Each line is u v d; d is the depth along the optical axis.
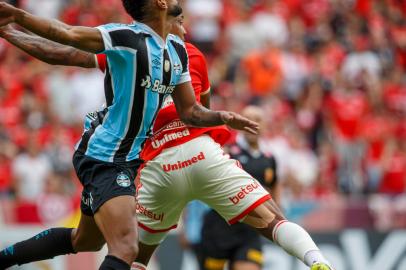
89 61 19.30
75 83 50.59
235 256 29.67
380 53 59.41
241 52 58.06
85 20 57.28
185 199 20.45
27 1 58.97
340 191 46.44
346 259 37.53
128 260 17.30
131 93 17.91
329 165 47.72
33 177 43.53
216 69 53.62
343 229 37.88
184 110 19.25
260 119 29.62
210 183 19.97
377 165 48.47
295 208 37.97
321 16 62.50
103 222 17.72
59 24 16.89
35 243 19.58
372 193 46.84
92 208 18.05
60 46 19.14
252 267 29.31
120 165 18.23
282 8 62.91
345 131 52.94
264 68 54.38
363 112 53.72
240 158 29.19
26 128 47.00
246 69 54.41
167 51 18.34
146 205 20.48
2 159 44.34
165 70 18.22
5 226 36.62
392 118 54.81
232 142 29.56
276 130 47.06
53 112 49.41
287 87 54.66
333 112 53.47
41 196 41.47
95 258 35.16
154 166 20.14
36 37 19.00
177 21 19.55
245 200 19.72
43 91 50.78
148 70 17.89
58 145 44.78
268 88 54.12
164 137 20.11
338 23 61.94
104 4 58.41
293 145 46.75
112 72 17.95
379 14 65.19
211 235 30.23
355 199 45.00
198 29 58.62
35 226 36.75
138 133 18.39
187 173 20.00
